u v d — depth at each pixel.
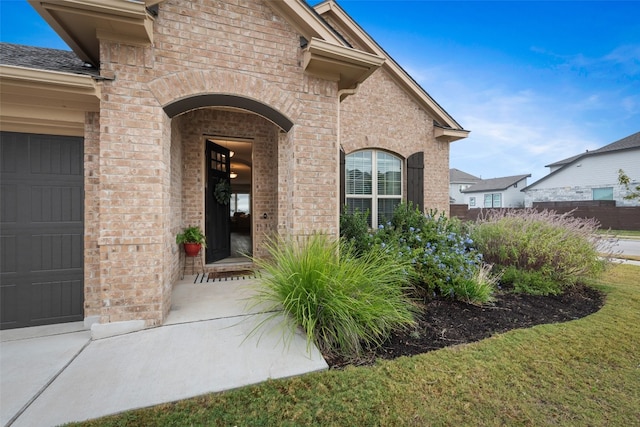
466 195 31.42
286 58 3.98
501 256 5.33
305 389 2.23
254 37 3.79
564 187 20.61
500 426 1.90
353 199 7.33
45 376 2.36
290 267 3.30
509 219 6.12
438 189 8.12
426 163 7.99
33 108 3.26
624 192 17.48
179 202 5.48
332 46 3.87
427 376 2.41
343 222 5.50
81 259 3.64
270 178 6.58
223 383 2.28
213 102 3.81
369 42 7.25
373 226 7.46
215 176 6.54
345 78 4.43
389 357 2.73
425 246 4.68
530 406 2.09
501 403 2.11
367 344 2.89
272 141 6.61
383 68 7.46
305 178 4.14
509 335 3.17
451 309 3.91
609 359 2.71
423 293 4.34
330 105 4.30
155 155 3.29
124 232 3.18
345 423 1.90
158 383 2.27
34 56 3.92
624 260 7.72
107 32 3.08
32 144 3.46
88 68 3.60
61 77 2.88
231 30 3.66
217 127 6.09
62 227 3.58
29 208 3.46
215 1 3.58
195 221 5.89
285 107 4.00
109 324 3.10
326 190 4.27
